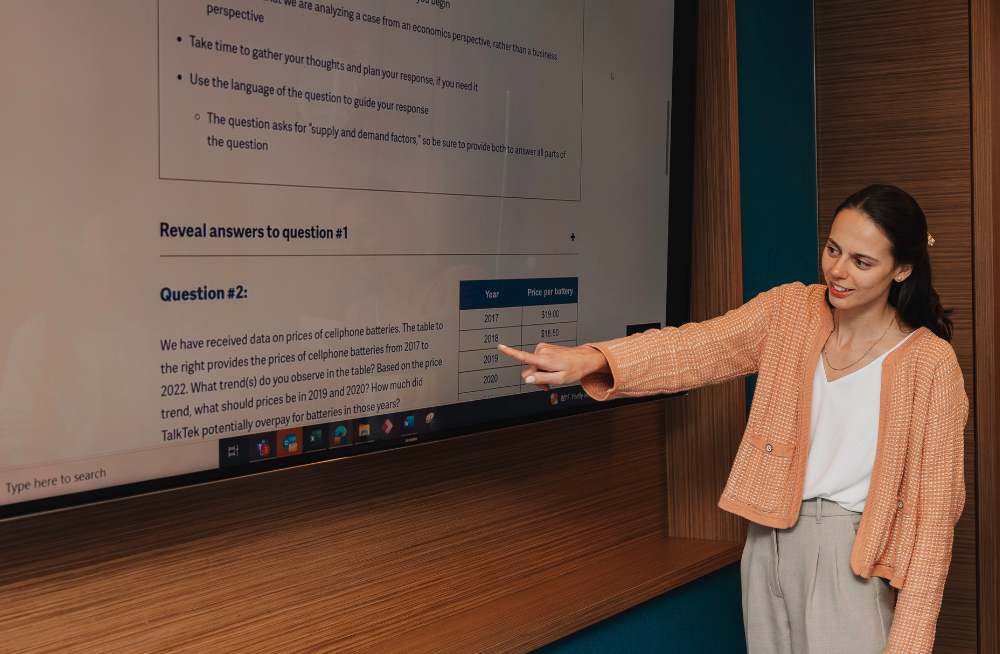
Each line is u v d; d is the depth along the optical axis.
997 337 2.36
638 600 1.62
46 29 0.91
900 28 2.39
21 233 0.91
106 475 0.99
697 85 1.88
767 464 1.36
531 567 1.64
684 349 1.37
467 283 1.38
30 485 0.93
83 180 0.95
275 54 1.10
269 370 1.13
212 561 1.16
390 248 1.26
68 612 1.03
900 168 2.42
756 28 2.18
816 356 1.31
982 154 2.29
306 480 1.26
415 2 1.26
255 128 1.09
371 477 1.34
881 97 2.43
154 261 1.01
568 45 1.52
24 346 0.92
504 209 1.43
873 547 1.23
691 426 1.93
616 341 1.34
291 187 1.13
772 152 2.27
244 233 1.09
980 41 2.27
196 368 1.06
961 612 2.39
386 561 1.37
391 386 1.28
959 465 1.21
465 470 1.50
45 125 0.91
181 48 1.01
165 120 1.01
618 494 1.84
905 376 1.22
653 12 1.68
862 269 1.18
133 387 1.01
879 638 1.27
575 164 1.55
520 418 1.48
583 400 1.59
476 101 1.37
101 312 0.97
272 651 1.23
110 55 0.96
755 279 2.19
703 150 1.88
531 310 1.50
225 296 1.08
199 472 1.07
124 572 1.07
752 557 1.42
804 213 2.45
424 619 1.43
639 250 1.70
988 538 2.33
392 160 1.25
